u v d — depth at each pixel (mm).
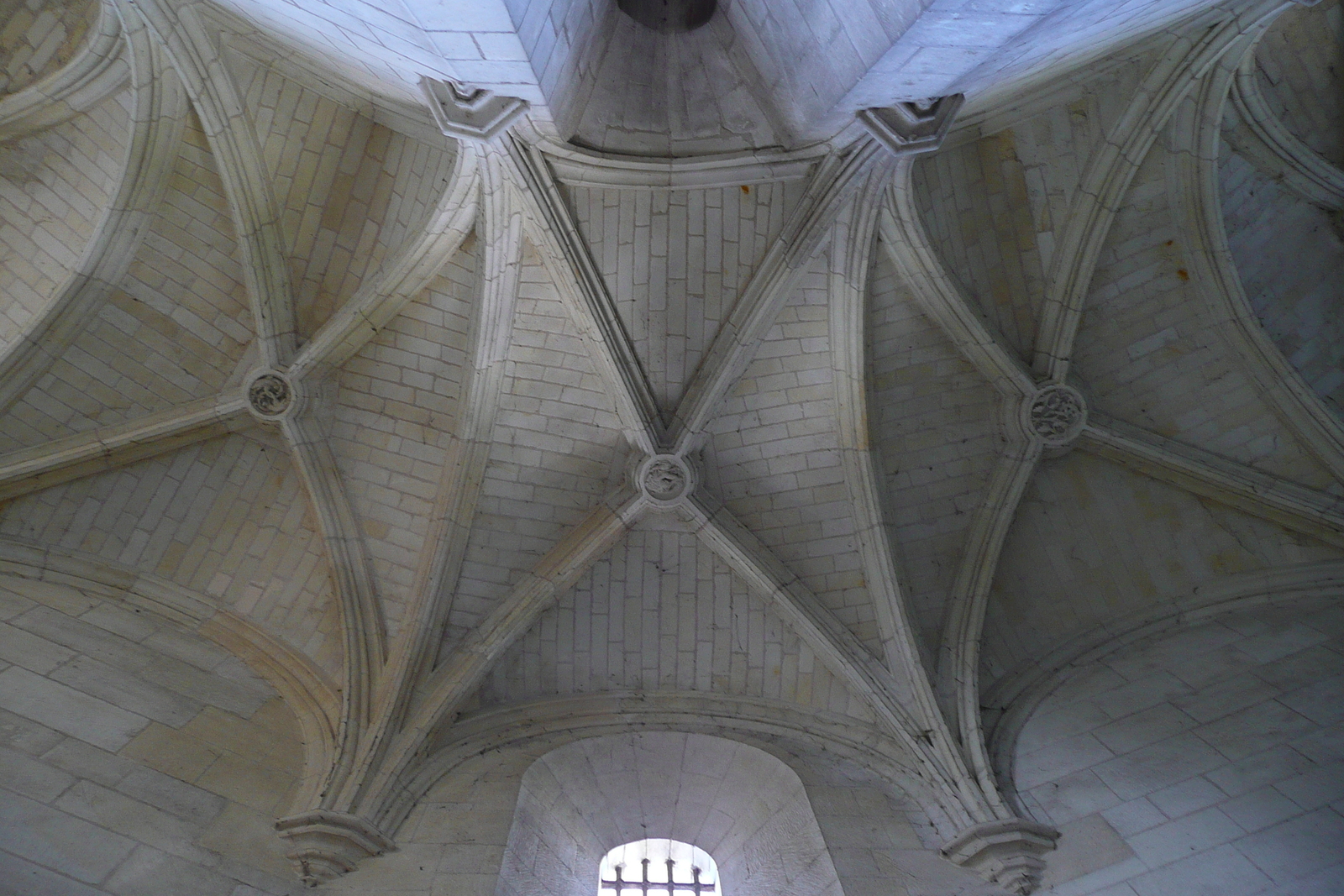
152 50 11844
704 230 12617
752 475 13523
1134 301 13672
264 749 10781
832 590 13117
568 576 12984
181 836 9367
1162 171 13086
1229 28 11852
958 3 7121
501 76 8781
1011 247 13375
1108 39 10562
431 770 11273
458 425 13109
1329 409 13023
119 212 12547
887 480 13406
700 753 12430
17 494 12102
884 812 11281
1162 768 10930
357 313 12953
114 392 12797
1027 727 12102
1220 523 13359
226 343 13281
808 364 13188
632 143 12195
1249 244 13758
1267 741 10758
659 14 12453
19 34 12227
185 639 11930
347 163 12969
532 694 12719
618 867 12227
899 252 12711
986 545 13203
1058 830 10625
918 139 10281
